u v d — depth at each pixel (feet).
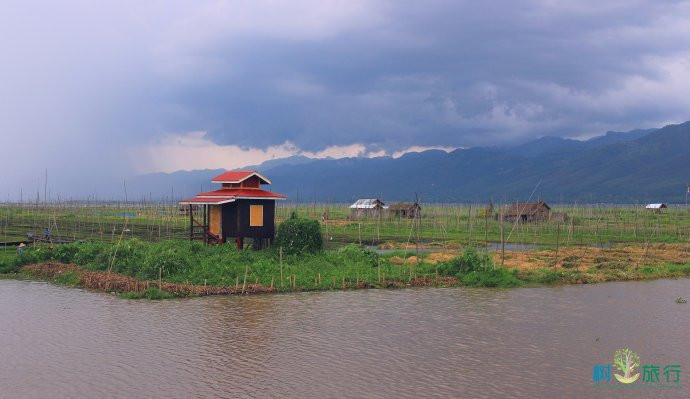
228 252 129.29
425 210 432.66
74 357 66.49
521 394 55.93
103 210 390.21
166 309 92.22
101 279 110.83
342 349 70.74
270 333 77.97
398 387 57.62
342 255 137.49
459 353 69.51
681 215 401.70
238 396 54.90
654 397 55.36
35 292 106.11
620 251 180.55
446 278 123.34
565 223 316.40
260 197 143.84
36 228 233.14
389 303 99.76
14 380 58.90
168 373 61.21
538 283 123.75
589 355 69.00
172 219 298.35
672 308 97.09
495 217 340.18
